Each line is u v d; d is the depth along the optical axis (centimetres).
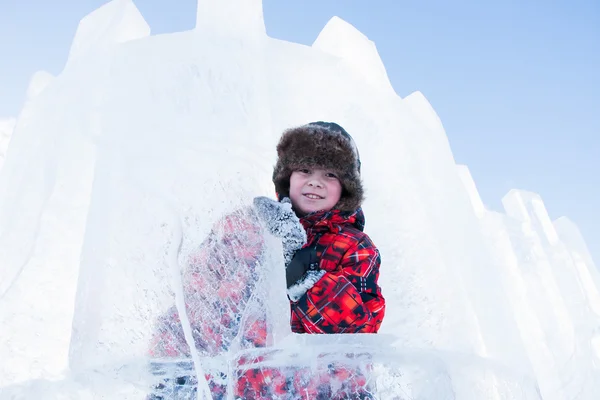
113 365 85
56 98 108
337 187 111
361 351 88
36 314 95
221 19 125
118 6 124
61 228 100
